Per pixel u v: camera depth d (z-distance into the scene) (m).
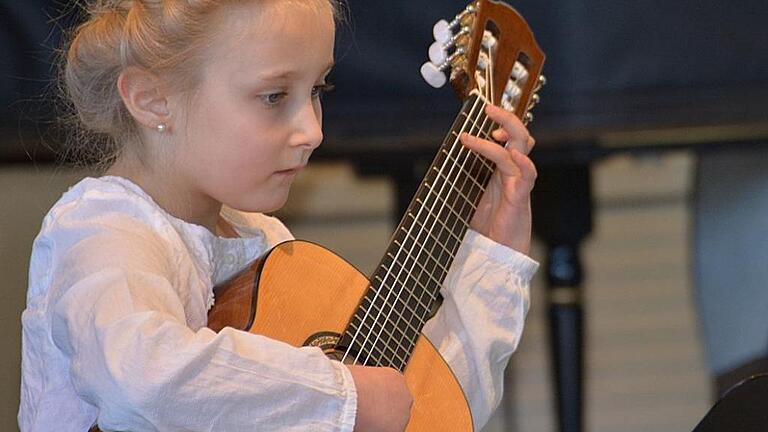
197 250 2.86
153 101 2.80
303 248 3.00
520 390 7.06
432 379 3.04
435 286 3.10
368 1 5.82
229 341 2.54
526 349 7.07
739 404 3.13
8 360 5.04
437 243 3.14
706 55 5.88
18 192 5.13
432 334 3.28
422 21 5.84
